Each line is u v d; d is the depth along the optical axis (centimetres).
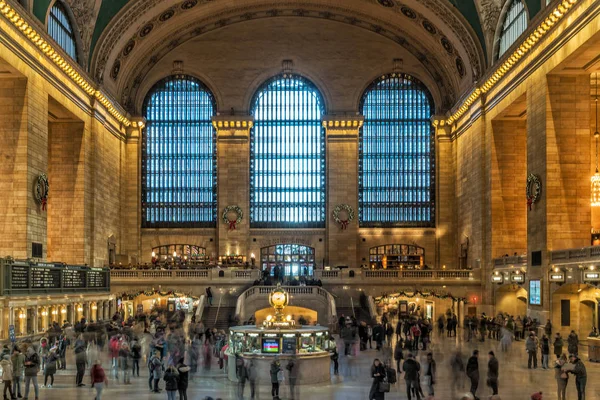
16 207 3725
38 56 3922
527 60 4103
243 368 2102
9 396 2189
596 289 3666
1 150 3753
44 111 4022
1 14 3391
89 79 4747
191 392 2266
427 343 3566
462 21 4959
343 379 2545
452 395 2227
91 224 4959
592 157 4559
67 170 4828
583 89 3819
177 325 3391
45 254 3972
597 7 3167
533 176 3972
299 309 4894
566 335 3719
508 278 4478
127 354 2486
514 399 2177
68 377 2597
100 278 4594
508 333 3284
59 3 4347
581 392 2045
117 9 4916
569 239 3769
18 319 3350
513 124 4888
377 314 4728
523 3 4116
